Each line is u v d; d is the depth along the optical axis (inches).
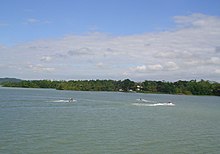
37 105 4227.4
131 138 1897.1
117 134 2015.3
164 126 2471.7
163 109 4347.9
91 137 1891.0
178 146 1732.3
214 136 2058.3
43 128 2172.7
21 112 3253.0
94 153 1526.8
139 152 1576.0
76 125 2370.8
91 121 2652.6
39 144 1665.8
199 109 4564.5
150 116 3250.5
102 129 2207.2
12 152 1493.6
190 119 3065.9
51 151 1536.7
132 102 5851.4
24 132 1984.5
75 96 7421.3
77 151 1552.7
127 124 2527.1
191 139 1934.1
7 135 1867.6
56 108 3897.6
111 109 4055.1
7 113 3112.7
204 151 1641.2
